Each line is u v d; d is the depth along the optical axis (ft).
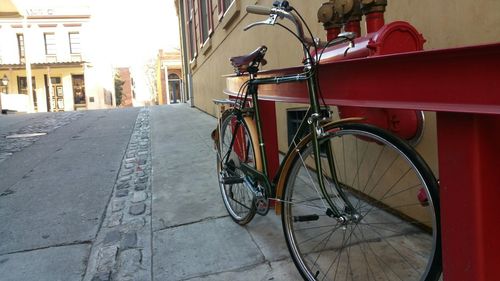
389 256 7.47
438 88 4.50
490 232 4.44
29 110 84.58
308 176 6.95
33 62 96.84
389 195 8.52
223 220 10.11
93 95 102.22
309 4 12.21
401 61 4.89
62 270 8.25
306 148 6.77
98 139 23.09
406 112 7.61
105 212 11.25
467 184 4.43
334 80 6.19
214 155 16.96
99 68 103.60
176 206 11.30
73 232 10.03
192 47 41.34
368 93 5.48
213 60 29.25
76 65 99.66
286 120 14.49
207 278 7.58
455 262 4.66
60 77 100.17
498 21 6.13
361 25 9.39
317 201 7.13
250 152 9.23
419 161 5.34
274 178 8.13
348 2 7.83
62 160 17.92
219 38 26.16
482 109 4.07
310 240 8.21
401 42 6.52
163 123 28.99
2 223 10.80
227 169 10.13
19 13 89.61
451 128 4.52
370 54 6.45
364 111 7.58
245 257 8.21
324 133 6.44
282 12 6.77
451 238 4.66
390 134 5.67
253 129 8.84
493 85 4.00
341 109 7.94
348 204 6.63
